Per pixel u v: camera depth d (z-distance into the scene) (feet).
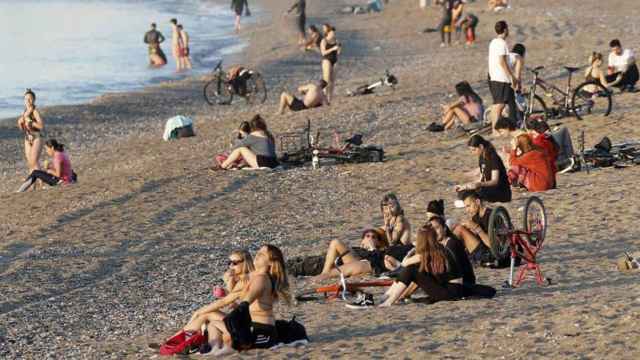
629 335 92.58
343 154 209.97
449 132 230.07
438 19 548.31
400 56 433.48
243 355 101.19
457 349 95.45
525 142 176.04
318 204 182.29
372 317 112.06
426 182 191.21
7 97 390.83
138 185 203.51
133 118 329.31
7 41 579.07
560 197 167.73
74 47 549.13
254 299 101.86
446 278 115.03
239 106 340.18
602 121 220.64
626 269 124.16
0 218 187.01
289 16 649.61
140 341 114.93
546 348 92.22
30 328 123.95
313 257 135.33
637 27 436.76
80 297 135.95
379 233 135.74
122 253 156.97
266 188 195.31
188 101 356.59
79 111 338.34
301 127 253.65
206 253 155.63
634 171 183.21
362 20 588.91
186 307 130.52
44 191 208.64
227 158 212.84
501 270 127.75
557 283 120.78
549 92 229.25
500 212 125.29
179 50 456.45
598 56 256.32
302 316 116.67
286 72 408.26
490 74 209.87
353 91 312.50
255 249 156.35
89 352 112.98
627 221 150.20
